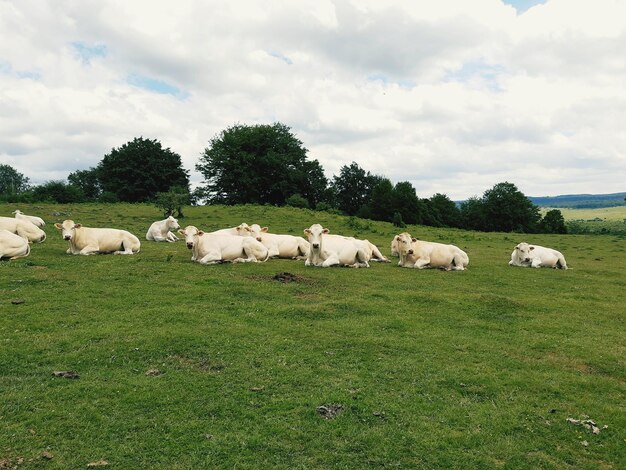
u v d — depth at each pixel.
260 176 69.12
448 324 9.65
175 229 21.20
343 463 4.91
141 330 8.25
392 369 7.19
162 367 6.96
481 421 5.81
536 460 5.12
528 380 7.02
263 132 69.69
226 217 33.19
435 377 6.99
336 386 6.54
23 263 13.37
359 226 32.38
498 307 11.12
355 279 13.65
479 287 13.70
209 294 10.83
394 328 9.17
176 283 11.82
